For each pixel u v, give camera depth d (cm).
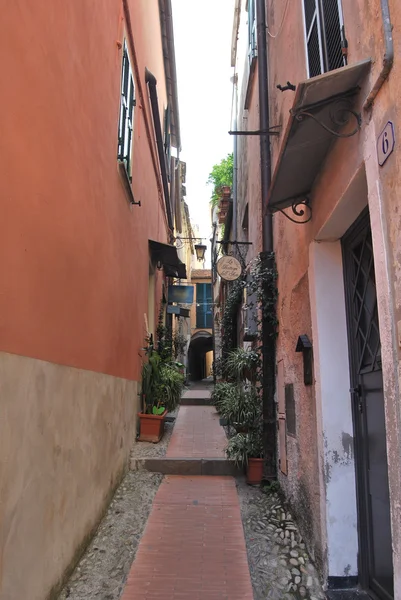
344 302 324
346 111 241
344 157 258
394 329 191
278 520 410
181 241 2120
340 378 313
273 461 498
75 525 315
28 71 227
